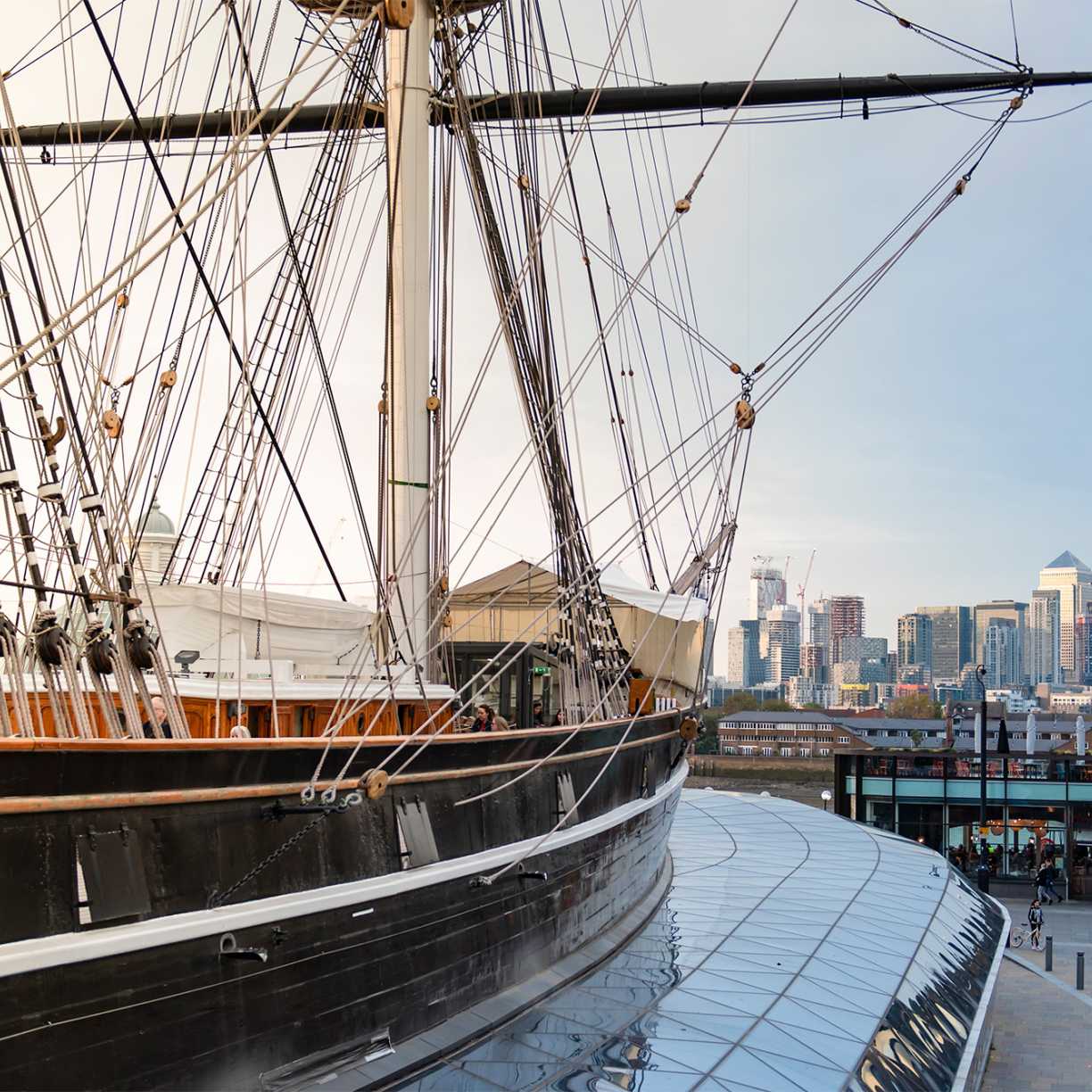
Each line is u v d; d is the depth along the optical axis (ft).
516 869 59.06
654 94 91.97
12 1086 30.68
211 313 66.18
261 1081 39.73
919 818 221.66
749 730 625.82
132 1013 34.37
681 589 98.78
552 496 79.51
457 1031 52.31
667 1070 56.24
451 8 80.64
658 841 99.04
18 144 38.32
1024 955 153.28
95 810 33.55
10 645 34.42
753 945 89.76
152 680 48.39
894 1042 72.28
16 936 30.99
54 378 37.93
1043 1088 94.48
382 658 63.36
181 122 93.71
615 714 85.30
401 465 71.82
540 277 79.00
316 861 42.91
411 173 73.41
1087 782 214.48
